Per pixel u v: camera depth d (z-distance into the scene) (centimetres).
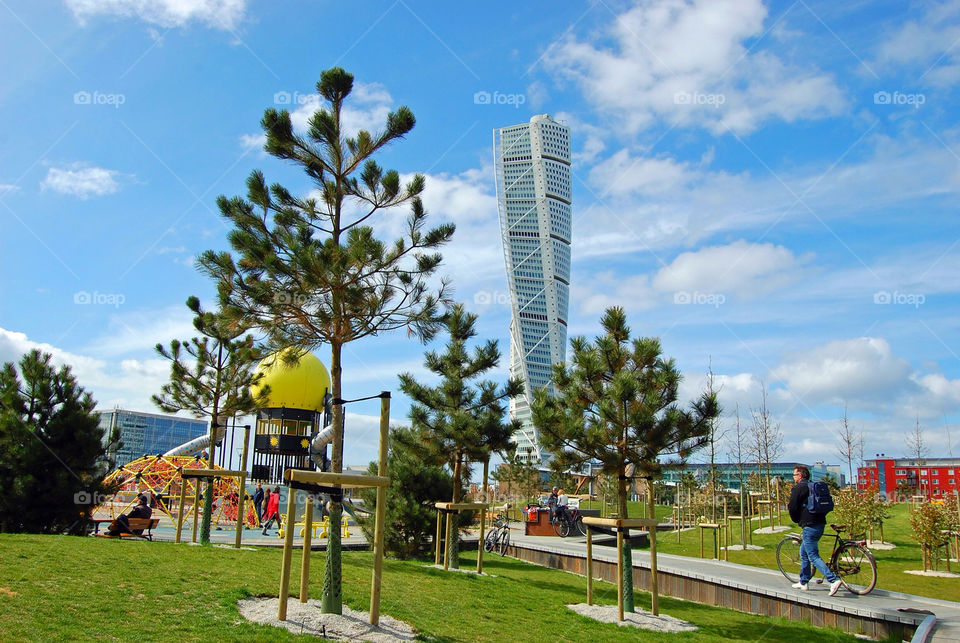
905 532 3169
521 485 5853
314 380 4269
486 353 2075
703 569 1900
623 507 1510
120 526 2170
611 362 1531
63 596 1020
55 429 2238
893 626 1342
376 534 1101
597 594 1723
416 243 1416
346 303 1309
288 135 1331
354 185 1390
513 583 1744
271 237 1361
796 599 1528
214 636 917
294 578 1384
